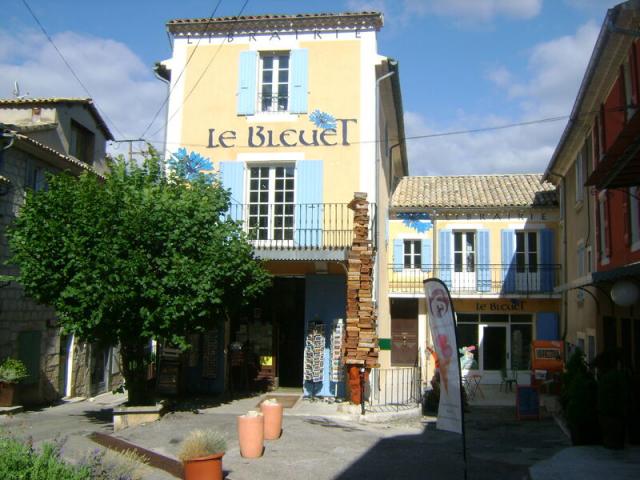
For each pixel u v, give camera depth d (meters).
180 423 10.27
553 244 21.36
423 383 19.08
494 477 8.04
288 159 14.20
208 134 14.53
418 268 21.94
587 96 13.88
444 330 7.06
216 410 11.62
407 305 22.23
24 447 5.64
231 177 14.30
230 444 9.01
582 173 16.72
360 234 12.15
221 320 12.31
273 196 14.39
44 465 5.37
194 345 14.19
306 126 14.26
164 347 13.63
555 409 14.68
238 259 11.04
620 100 11.91
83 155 17.94
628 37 11.03
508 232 21.61
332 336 13.65
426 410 14.55
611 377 9.41
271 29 14.63
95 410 14.00
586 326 15.94
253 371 14.67
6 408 12.91
